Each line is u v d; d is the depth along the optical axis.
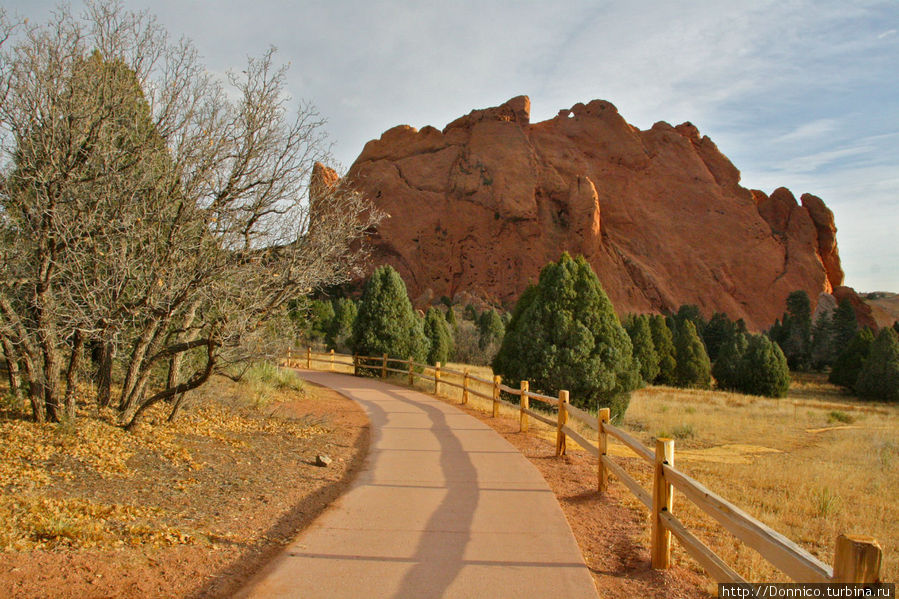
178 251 7.81
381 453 8.98
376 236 110.50
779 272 121.81
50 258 7.34
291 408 12.93
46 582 3.89
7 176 7.38
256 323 7.79
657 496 4.75
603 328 17.69
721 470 9.82
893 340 42.44
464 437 10.48
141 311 8.08
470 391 15.20
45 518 4.85
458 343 47.66
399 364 23.81
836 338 84.06
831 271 131.25
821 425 19.30
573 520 5.98
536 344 17.56
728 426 17.22
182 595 3.93
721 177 134.00
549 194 112.50
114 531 4.88
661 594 4.22
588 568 4.63
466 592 4.07
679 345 42.66
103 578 4.04
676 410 21.84
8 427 7.45
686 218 125.25
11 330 7.53
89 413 8.69
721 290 118.00
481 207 110.62
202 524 5.34
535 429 11.73
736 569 4.90
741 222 125.56
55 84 7.32
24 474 6.05
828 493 7.89
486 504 6.29
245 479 6.98
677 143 132.75
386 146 123.19
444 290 107.94
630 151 129.12
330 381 21.09
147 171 7.78
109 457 7.00
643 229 122.62
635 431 15.83
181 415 10.00
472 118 122.19
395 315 24.39
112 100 7.59
